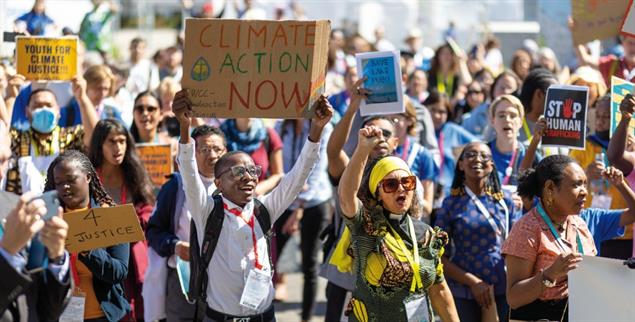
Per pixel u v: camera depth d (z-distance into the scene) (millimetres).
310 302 14266
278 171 13547
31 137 12219
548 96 11266
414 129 12703
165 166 13047
